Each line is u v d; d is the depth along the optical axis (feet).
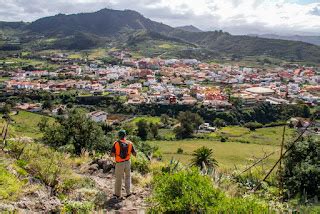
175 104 353.31
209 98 371.35
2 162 29.40
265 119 324.80
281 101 364.58
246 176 40.16
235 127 293.43
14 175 26.81
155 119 317.01
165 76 568.82
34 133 185.26
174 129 264.31
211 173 34.99
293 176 41.32
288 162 44.70
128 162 29.19
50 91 406.82
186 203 22.48
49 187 27.45
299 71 624.59
